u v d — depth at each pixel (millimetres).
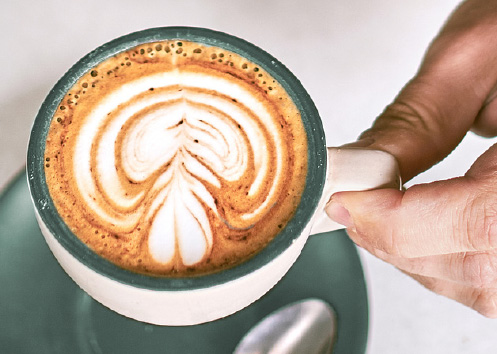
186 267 265
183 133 290
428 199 275
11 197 366
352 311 361
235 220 275
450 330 406
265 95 290
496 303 331
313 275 370
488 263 296
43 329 358
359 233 295
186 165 286
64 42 431
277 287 369
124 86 291
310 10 449
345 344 354
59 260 274
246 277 258
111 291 260
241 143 287
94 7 438
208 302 261
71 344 359
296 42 442
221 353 365
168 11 441
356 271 370
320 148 276
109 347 362
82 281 268
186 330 368
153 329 367
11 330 354
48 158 275
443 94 336
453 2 454
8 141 410
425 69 345
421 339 403
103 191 277
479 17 347
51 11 436
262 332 366
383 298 408
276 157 281
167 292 254
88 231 268
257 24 443
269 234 269
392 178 281
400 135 321
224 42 293
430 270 312
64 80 284
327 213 290
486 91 344
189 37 293
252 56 293
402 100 338
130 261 265
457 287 339
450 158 425
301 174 277
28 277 362
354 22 449
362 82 438
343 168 277
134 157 285
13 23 431
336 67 439
